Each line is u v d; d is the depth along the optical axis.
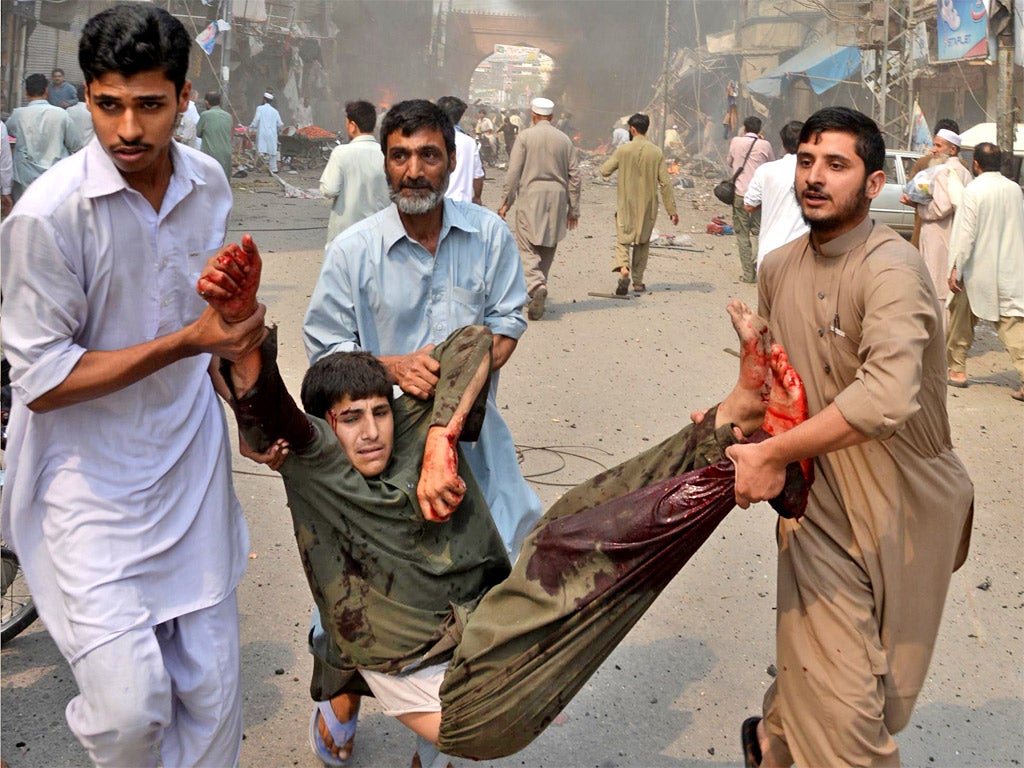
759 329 2.48
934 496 2.73
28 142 10.41
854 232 2.67
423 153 3.25
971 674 4.11
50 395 2.33
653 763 3.44
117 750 2.43
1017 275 7.81
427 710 2.60
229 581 2.68
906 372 2.44
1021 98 17.05
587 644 2.46
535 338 9.18
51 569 2.50
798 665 2.73
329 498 2.58
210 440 2.67
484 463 3.44
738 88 33.25
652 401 7.46
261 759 3.37
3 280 2.31
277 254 12.66
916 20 18.09
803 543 2.74
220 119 15.73
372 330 3.43
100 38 2.15
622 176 10.96
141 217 2.42
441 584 2.69
